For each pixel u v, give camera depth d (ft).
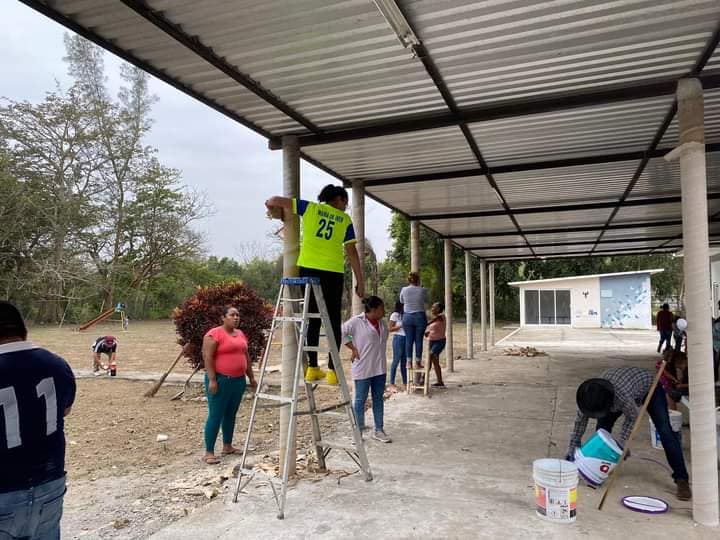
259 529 11.39
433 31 10.41
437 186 24.09
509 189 25.00
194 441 20.40
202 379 34.40
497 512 12.21
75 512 13.30
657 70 12.30
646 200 27.48
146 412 25.53
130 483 15.60
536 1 9.39
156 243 116.67
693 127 12.32
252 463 16.98
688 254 12.01
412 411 23.85
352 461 16.31
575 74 12.49
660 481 14.30
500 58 11.63
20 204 93.61
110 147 108.88
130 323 108.37
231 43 10.89
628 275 96.17
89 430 22.20
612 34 10.62
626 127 16.56
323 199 14.73
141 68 11.75
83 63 103.50
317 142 16.38
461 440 18.79
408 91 13.44
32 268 99.45
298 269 15.25
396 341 29.22
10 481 7.01
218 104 14.07
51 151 102.22
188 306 29.07
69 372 7.97
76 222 103.24
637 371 13.79
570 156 19.88
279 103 13.93
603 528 11.32
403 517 11.94
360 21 10.07
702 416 11.62
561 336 76.74
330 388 30.45
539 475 11.93
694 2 9.49
